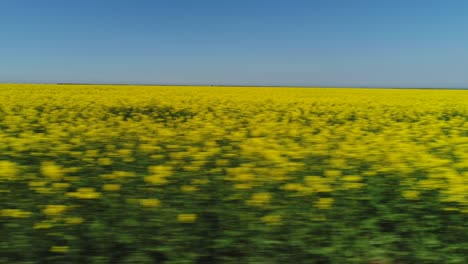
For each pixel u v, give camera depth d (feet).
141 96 48.39
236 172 11.25
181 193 10.40
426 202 9.73
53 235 8.72
